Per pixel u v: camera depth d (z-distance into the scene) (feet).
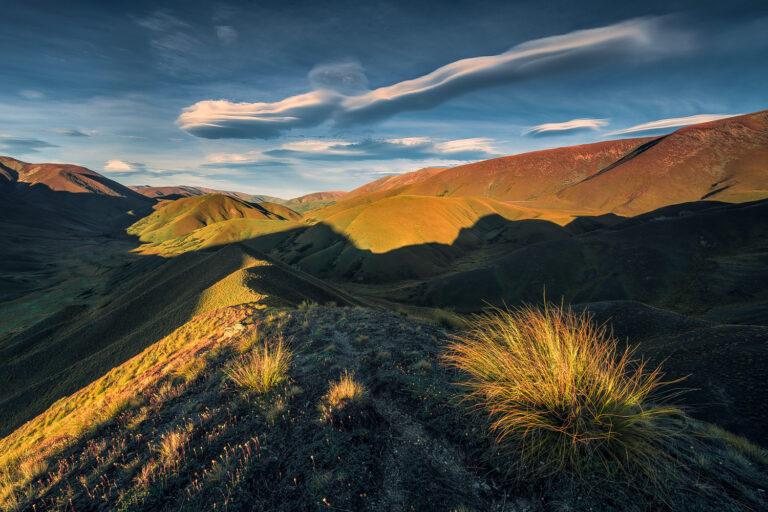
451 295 299.79
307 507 11.14
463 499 10.94
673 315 103.71
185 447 15.46
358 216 572.51
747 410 44.47
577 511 9.60
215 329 47.73
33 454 23.63
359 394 16.28
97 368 101.65
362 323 33.73
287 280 146.72
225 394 20.56
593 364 12.95
